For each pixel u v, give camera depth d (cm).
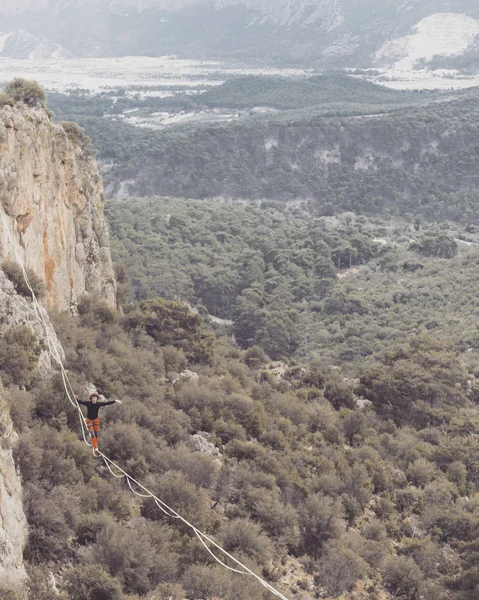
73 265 6084
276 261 17188
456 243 17938
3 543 3042
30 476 3697
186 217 19425
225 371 6731
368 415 7062
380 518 5238
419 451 6412
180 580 3712
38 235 5431
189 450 4872
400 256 17562
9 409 3684
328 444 6066
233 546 4141
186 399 5600
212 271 15988
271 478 4878
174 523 4119
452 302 13762
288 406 6322
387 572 4541
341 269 17675
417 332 12300
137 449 4475
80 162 6531
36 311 4716
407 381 7588
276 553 4400
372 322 13362
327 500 4828
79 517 3697
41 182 5541
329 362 11781
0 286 4547
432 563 4772
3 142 5000
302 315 14625
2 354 4266
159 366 6069
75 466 3991
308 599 4078
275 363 8138
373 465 5759
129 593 3531
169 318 7050
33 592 3075
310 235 19112
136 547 3659
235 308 14425
